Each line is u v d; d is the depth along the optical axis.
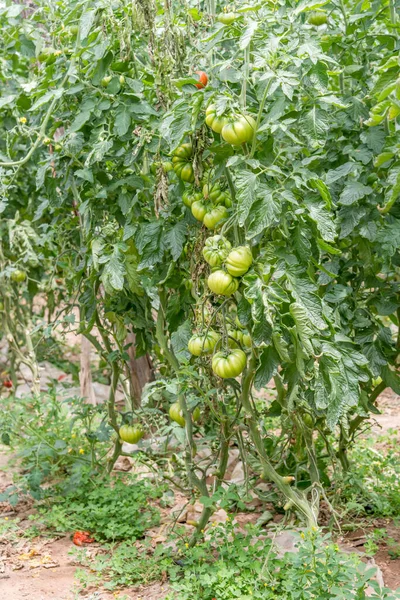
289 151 2.64
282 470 3.24
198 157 2.72
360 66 3.08
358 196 2.88
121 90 2.95
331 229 2.56
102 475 3.46
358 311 3.10
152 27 2.77
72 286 3.59
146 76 3.07
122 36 2.80
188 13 2.81
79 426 3.90
